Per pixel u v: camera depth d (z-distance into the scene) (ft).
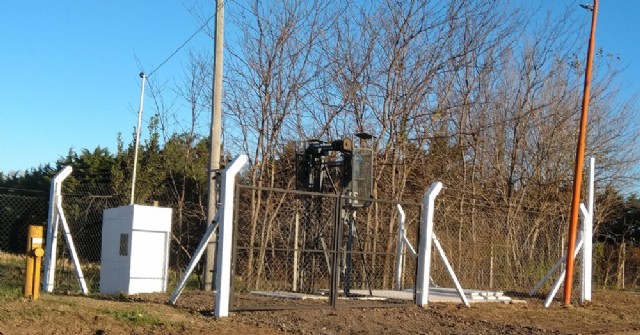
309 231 41.75
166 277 39.01
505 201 61.16
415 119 54.19
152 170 60.08
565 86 71.05
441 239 50.52
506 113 67.97
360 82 53.21
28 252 29.14
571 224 44.78
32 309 26.27
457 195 56.90
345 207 38.81
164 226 38.96
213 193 39.68
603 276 68.28
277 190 31.09
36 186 90.43
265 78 50.08
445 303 39.22
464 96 60.39
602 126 75.82
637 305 47.75
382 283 47.70
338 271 34.24
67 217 53.06
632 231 83.82
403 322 32.63
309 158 41.63
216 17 41.16
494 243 52.60
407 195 54.08
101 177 75.10
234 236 30.19
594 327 36.45
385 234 49.75
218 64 40.93
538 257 54.44
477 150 64.28
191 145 63.46
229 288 30.19
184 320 28.30
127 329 25.89
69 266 46.80
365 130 53.16
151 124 61.62
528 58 69.26
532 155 69.97
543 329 34.06
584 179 69.56
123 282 37.93
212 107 40.75
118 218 39.22
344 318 31.99
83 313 26.76
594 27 45.03
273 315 31.22
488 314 37.50
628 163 78.79
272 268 45.01
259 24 50.44
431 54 54.54
